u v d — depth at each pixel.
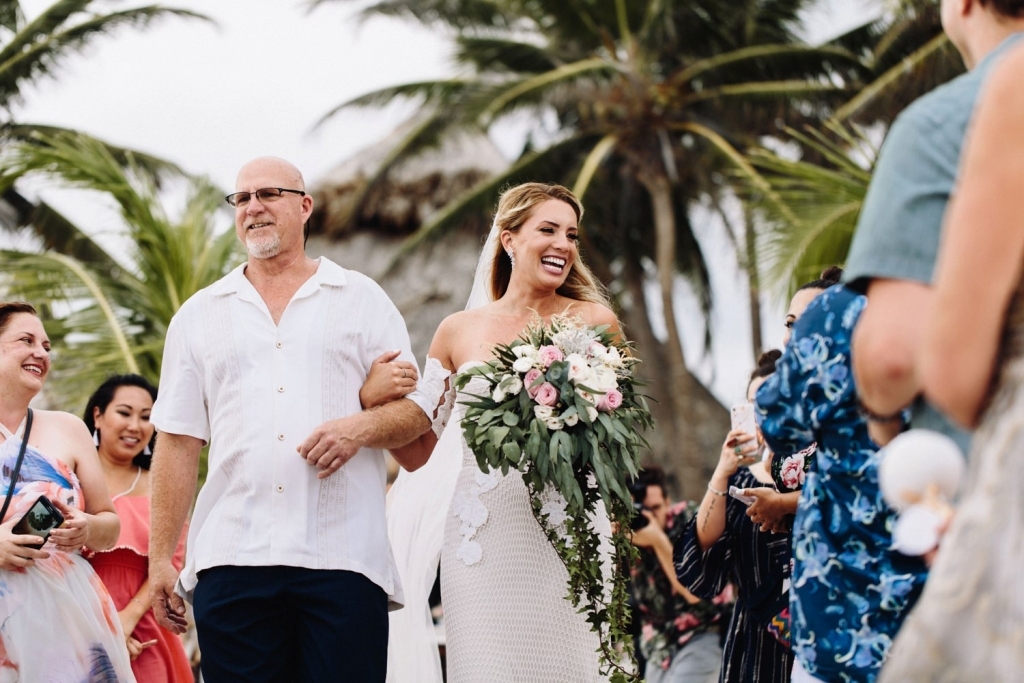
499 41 22.58
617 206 23.47
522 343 4.82
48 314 13.91
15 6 20.19
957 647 1.82
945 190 2.26
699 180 22.23
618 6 21.64
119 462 6.16
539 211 5.30
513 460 4.59
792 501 4.10
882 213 2.30
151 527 4.55
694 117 21.86
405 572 5.27
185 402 4.57
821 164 20.91
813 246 13.87
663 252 21.88
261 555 4.25
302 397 4.40
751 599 4.62
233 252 13.42
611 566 4.96
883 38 19.89
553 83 21.55
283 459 4.33
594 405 4.66
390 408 4.45
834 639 2.82
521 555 4.85
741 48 22.00
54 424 5.14
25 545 4.65
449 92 22.34
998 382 1.91
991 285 1.90
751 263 16.39
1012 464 1.82
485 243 5.57
